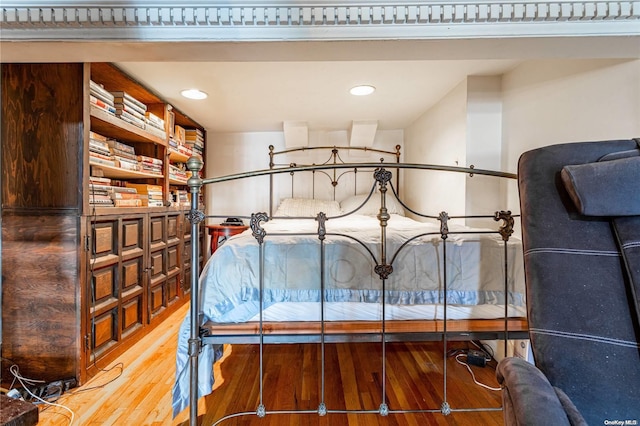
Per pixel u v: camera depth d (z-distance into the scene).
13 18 0.91
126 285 2.00
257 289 1.26
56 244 1.60
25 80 1.58
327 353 2.00
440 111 2.53
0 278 1.60
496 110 2.05
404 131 3.54
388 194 3.45
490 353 1.97
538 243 0.94
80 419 1.38
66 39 0.95
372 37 0.96
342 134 3.63
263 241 1.27
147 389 1.59
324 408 1.19
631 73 1.19
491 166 2.06
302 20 0.94
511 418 0.72
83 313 1.63
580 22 0.95
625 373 0.78
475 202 2.08
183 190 3.16
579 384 0.80
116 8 0.92
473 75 2.04
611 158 0.90
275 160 3.68
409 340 1.24
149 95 2.37
